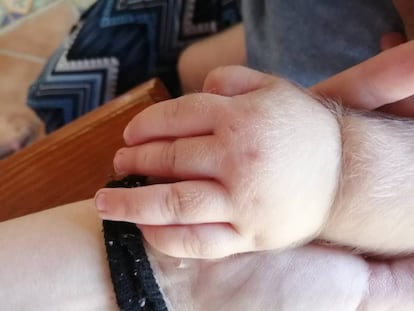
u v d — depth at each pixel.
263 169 0.19
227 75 0.22
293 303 0.20
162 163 0.20
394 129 0.21
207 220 0.20
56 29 0.56
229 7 0.38
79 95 0.37
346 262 0.21
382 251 0.21
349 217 0.21
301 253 0.21
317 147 0.20
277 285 0.21
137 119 0.21
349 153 0.21
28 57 0.55
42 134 0.51
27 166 0.27
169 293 0.20
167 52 0.37
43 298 0.20
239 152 0.20
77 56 0.38
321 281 0.21
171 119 0.21
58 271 0.20
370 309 0.21
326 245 0.22
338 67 0.30
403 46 0.21
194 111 0.20
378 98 0.21
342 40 0.29
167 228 0.20
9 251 0.20
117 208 0.20
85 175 0.27
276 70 0.31
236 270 0.21
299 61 0.31
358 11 0.28
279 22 0.31
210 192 0.20
